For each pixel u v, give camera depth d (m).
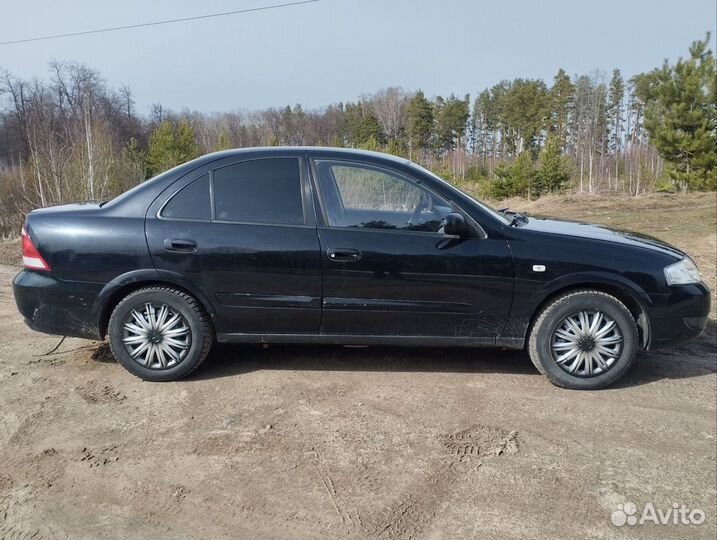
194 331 3.83
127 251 3.72
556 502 2.60
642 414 3.47
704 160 20.75
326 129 73.44
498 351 4.55
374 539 2.35
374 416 3.39
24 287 3.81
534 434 3.20
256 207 3.81
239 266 3.73
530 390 3.80
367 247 3.71
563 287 3.78
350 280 3.73
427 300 3.76
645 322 3.80
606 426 3.31
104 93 56.50
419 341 3.87
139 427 3.25
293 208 3.80
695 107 21.25
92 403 3.55
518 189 29.38
